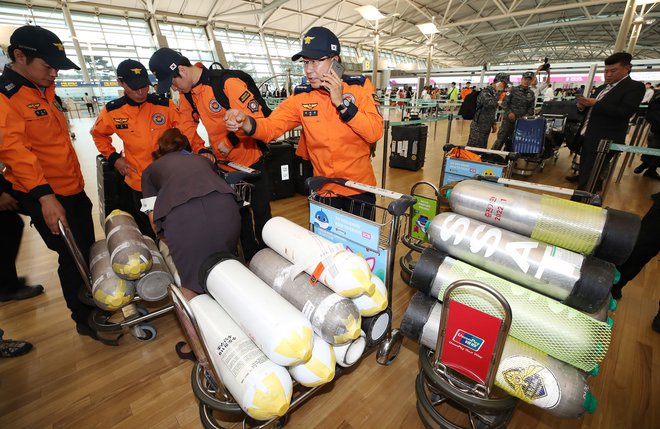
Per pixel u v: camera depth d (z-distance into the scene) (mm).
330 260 1240
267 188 2291
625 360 1726
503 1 19250
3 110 1465
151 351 1867
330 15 18656
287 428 1403
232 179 1714
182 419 1466
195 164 1521
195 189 1400
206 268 1350
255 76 18312
